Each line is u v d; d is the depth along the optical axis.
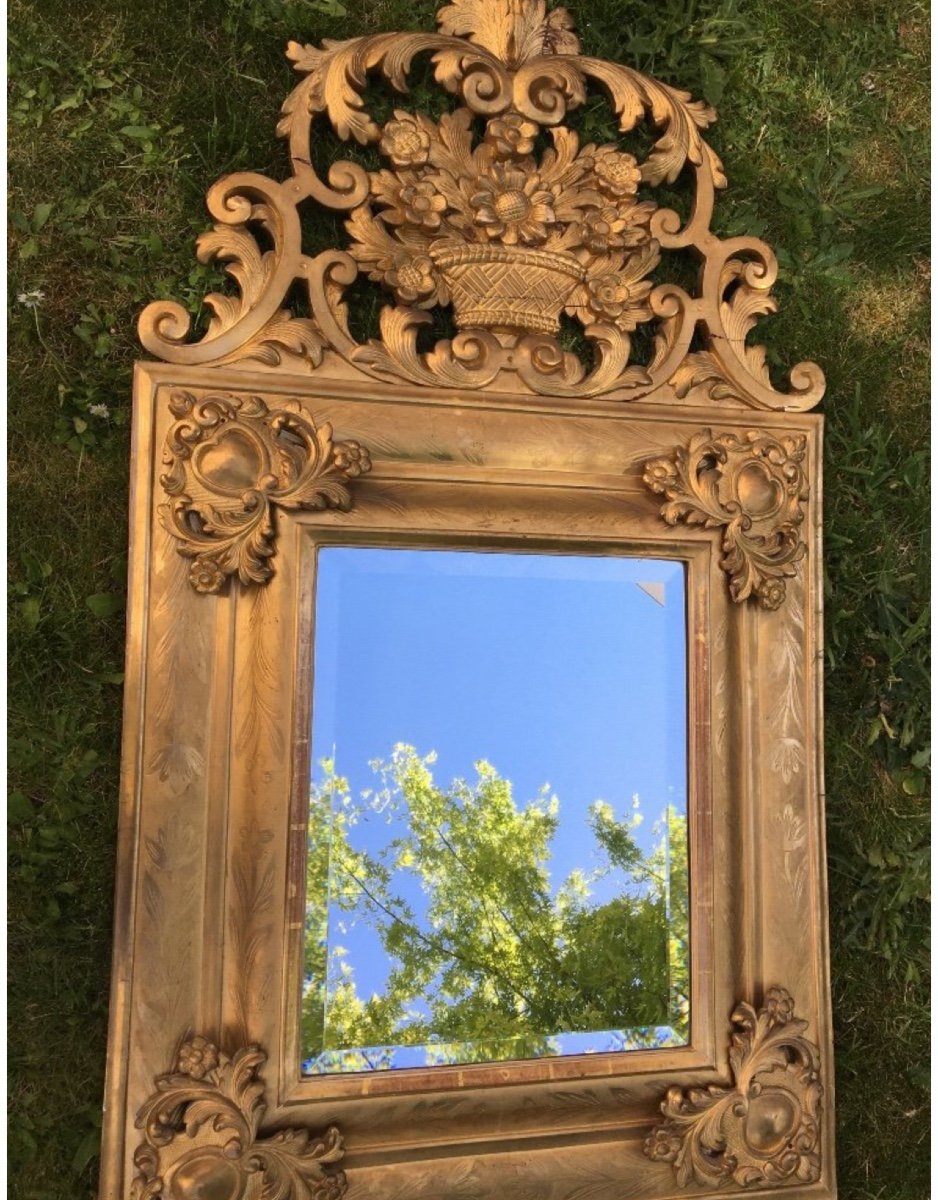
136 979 0.82
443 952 0.91
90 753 0.88
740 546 0.98
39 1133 0.85
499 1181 0.89
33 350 0.90
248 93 0.95
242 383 0.88
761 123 1.11
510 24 0.98
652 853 0.97
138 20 0.93
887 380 1.14
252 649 0.87
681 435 0.99
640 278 1.00
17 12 0.91
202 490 0.85
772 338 1.09
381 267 0.93
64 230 0.91
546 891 0.94
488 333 0.95
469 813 0.93
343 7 0.98
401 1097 0.87
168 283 0.92
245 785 0.85
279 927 0.85
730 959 0.96
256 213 0.91
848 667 1.10
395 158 0.93
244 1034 0.84
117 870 0.83
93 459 0.91
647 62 1.07
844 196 1.13
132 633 0.84
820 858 1.00
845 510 1.11
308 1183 0.83
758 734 0.99
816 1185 0.97
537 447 0.95
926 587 1.13
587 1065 0.92
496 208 0.94
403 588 0.92
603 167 0.98
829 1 1.14
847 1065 1.05
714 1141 0.93
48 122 0.91
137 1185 0.80
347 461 0.88
